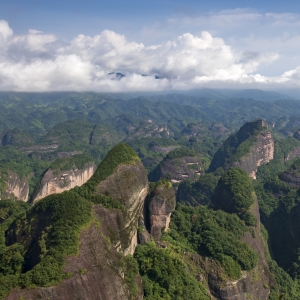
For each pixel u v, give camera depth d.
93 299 41.75
